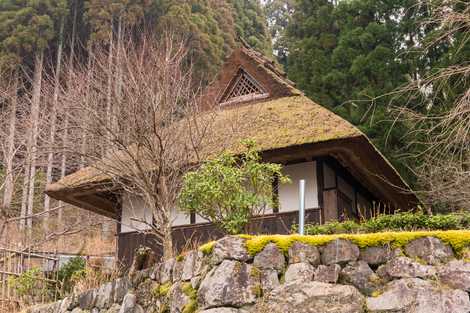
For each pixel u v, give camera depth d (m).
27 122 14.88
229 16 25.28
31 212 19.81
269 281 5.34
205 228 10.80
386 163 11.05
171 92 10.17
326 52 21.81
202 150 10.09
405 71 19.59
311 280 5.26
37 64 20.88
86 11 23.00
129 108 9.75
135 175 9.54
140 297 7.01
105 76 11.55
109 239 21.48
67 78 12.84
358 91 19.77
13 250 12.33
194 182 7.29
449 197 11.12
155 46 13.38
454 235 5.18
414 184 16.72
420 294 4.97
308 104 11.95
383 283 5.12
